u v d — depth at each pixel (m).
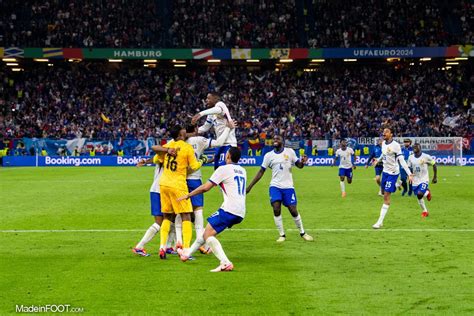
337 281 16.81
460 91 99.88
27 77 102.12
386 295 15.30
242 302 14.71
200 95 101.44
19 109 97.00
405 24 100.50
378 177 42.94
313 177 62.38
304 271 18.12
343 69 104.75
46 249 22.12
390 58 98.19
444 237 24.44
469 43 97.69
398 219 30.42
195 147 21.69
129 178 61.12
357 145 87.25
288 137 90.62
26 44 96.06
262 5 103.69
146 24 100.25
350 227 27.72
